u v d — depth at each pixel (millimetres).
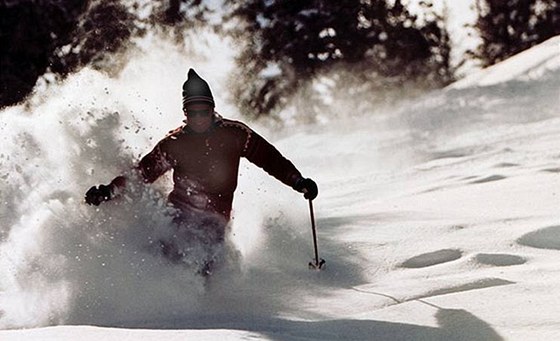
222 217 8555
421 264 8859
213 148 8570
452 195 11906
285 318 7359
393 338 6613
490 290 7543
